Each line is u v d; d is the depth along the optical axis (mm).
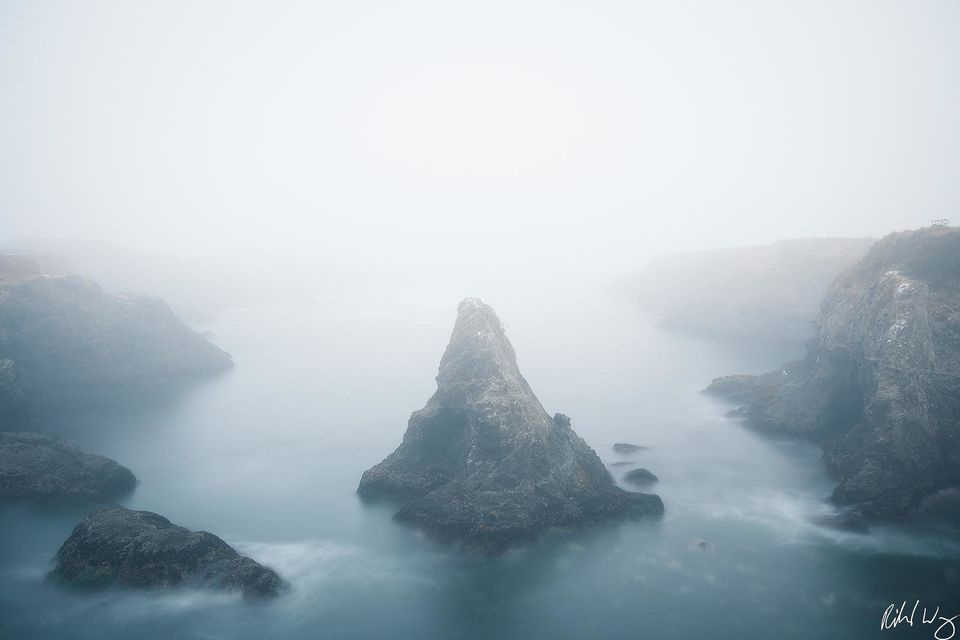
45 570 38750
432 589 38594
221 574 37000
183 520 48281
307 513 49219
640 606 36125
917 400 46562
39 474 48281
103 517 39594
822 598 36031
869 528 42281
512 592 37938
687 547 41969
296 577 39906
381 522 46781
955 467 45531
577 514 43875
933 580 37094
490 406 46188
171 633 33781
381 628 34969
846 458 49375
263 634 34250
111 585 36094
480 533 41438
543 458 45344
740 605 35781
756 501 48844
